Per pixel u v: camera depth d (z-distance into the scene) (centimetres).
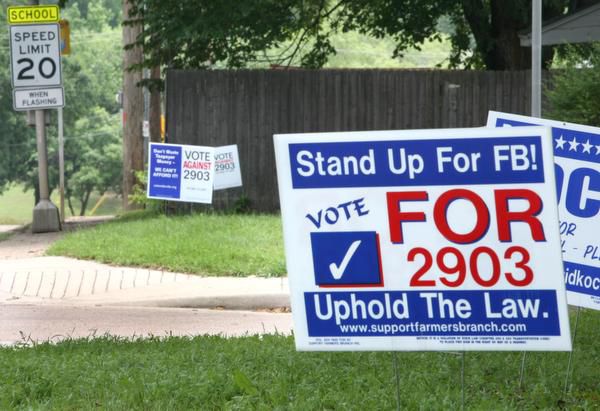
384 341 670
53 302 1598
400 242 666
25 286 1697
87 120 9419
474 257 662
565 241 933
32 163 8656
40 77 2614
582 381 886
